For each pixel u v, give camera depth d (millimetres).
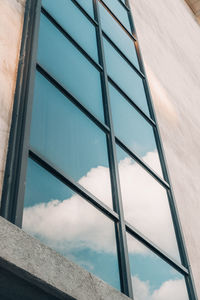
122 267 6055
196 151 14078
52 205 5383
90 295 4395
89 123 7398
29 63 6422
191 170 12508
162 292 6918
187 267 8094
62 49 7957
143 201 7918
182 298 7375
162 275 7207
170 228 8367
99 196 6531
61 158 6070
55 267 4133
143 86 11125
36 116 5992
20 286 3949
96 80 8594
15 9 7133
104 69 9125
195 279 8531
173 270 7664
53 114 6457
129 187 7695
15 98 5820
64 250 5199
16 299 4070
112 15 12023
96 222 6098
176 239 8367
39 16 7543
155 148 9688
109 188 6941
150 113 10547
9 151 5141
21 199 4801
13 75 6094
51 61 7312
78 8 9914
